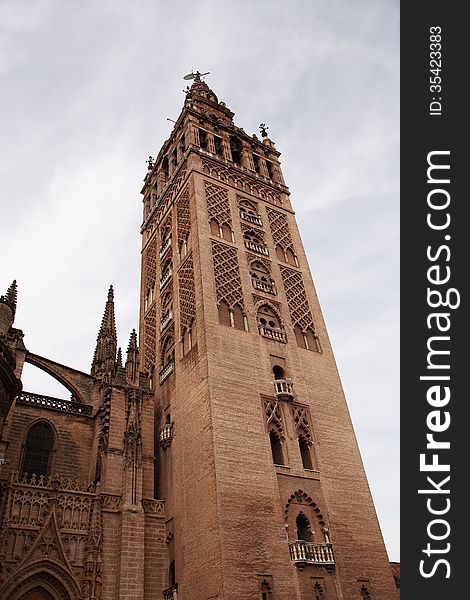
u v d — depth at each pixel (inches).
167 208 2050.9
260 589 1040.2
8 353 1268.5
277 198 2096.5
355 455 1424.7
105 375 1595.7
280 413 1368.1
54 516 1131.9
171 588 1145.4
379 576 1219.2
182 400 1414.9
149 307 1934.1
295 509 1211.9
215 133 2191.2
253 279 1667.1
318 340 1652.3
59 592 1069.8
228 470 1166.3
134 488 1241.4
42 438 1433.3
